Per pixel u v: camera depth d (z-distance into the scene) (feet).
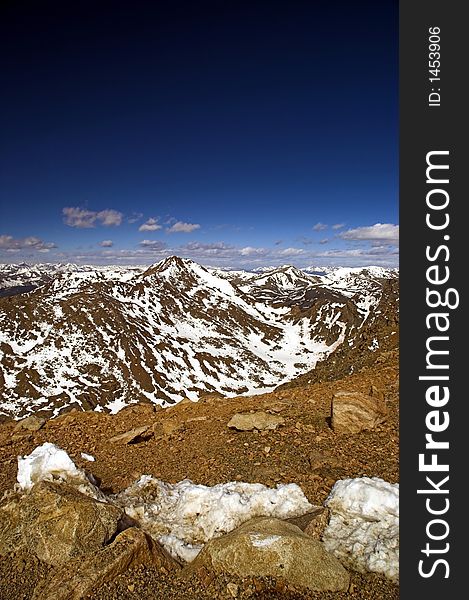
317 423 41.42
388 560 19.63
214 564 18.88
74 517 21.08
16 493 26.45
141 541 19.88
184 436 42.73
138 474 34.96
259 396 55.47
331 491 26.48
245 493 27.58
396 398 45.27
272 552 18.53
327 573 18.33
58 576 18.49
